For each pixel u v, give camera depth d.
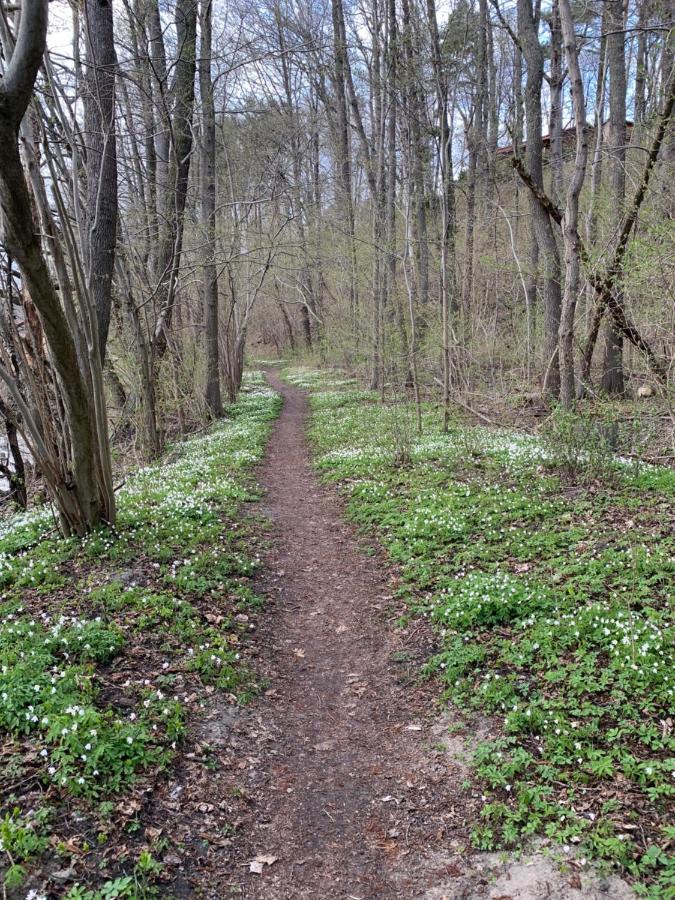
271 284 48.56
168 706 5.82
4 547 9.56
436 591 8.43
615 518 9.57
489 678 6.33
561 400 13.78
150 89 17.19
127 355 19.36
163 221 18.55
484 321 26.47
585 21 20.83
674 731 5.02
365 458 16.31
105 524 9.93
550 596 7.38
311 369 49.66
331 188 39.62
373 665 7.34
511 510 10.62
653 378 12.70
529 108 18.64
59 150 9.29
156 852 4.39
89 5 11.93
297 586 9.62
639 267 11.41
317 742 6.12
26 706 5.29
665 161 13.68
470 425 20.06
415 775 5.50
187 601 7.95
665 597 6.95
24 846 4.04
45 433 9.34
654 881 3.92
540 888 4.10
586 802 4.62
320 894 4.42
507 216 21.81
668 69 17.81
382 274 26.16
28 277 7.47
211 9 21.06
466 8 24.28
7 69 5.98
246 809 5.12
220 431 23.44
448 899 4.23
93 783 4.70
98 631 6.57
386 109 27.98
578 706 5.57
